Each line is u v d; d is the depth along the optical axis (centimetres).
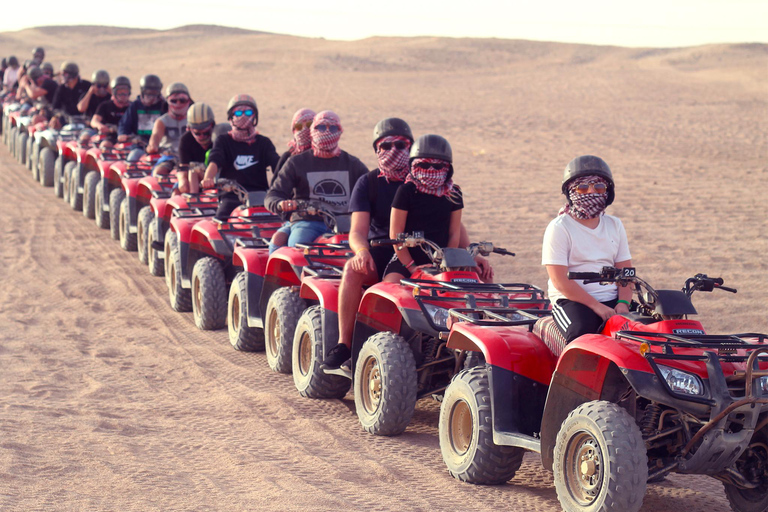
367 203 2597
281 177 3131
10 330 3484
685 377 1684
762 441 1806
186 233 3803
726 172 7931
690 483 2189
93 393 2705
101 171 5662
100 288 4288
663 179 7512
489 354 1988
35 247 5175
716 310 3912
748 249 5069
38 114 7962
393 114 12344
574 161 2009
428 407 2712
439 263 2378
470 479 2042
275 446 2272
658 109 13025
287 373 3003
